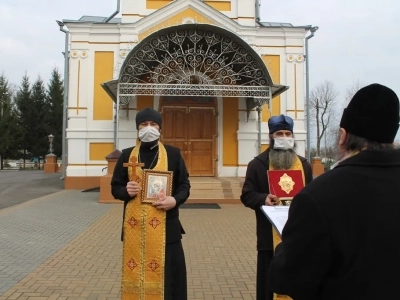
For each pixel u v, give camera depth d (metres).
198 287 4.79
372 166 1.60
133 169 3.35
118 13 16.91
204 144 15.71
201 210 10.97
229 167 15.59
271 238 3.29
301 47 15.98
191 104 15.72
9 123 39.97
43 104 45.12
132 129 15.26
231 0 16.30
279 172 3.31
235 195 12.61
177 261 3.40
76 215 9.88
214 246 6.84
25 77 45.53
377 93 1.64
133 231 3.32
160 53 13.04
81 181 15.27
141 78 14.37
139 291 3.27
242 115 15.70
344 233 1.50
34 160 45.59
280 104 15.84
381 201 1.53
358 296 1.47
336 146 1.79
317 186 1.58
